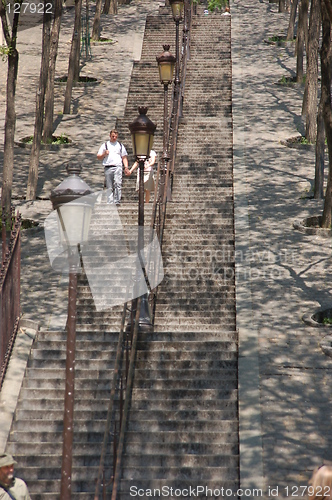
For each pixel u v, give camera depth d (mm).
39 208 24578
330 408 14109
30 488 13164
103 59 40750
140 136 15602
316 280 19359
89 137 30875
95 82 36906
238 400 14391
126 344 14914
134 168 22766
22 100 35938
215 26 43125
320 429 13555
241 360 15477
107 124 32094
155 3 54688
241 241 21203
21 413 14484
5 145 22578
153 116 31906
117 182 22250
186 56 36500
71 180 9969
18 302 16688
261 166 27438
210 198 24125
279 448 13102
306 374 15156
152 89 35250
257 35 44250
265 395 14484
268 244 21422
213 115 31562
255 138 29953
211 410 14359
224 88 34562
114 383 13320
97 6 43844
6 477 10359
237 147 28516
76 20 34375
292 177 26703
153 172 22672
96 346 16109
